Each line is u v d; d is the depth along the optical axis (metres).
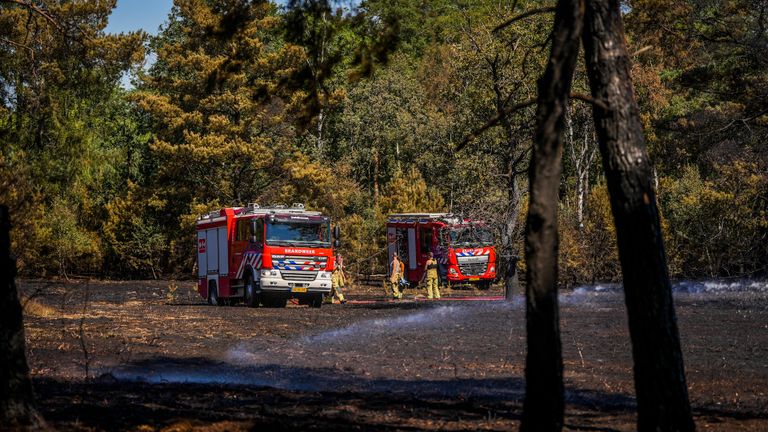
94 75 32.53
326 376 12.98
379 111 71.12
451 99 33.53
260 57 53.56
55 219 54.19
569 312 26.84
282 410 9.12
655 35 29.88
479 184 32.09
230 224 34.31
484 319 24.72
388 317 26.27
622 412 9.58
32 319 23.95
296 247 32.16
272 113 55.59
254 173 58.19
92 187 64.38
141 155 71.00
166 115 57.12
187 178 60.25
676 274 44.53
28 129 26.42
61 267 57.28
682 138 33.91
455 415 9.08
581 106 49.16
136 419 8.05
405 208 54.56
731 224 42.62
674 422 7.19
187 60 54.72
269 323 24.08
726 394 11.09
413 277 46.66
